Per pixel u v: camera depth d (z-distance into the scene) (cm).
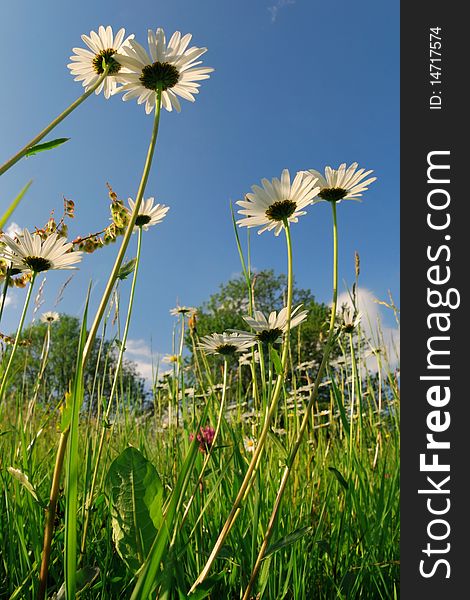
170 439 45
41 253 31
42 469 43
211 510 38
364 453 47
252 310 33
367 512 39
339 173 29
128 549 21
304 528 23
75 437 16
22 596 26
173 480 36
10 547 29
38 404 54
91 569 25
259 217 28
